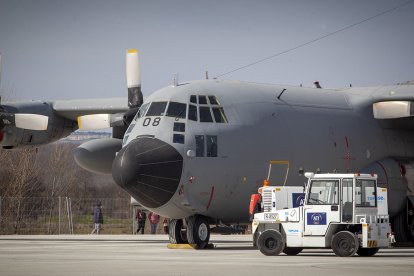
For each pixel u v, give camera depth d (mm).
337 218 41688
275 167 51000
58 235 83812
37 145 64312
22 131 62375
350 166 55000
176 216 49656
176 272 30984
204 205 48969
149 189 47156
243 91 51938
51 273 30422
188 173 47844
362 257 41344
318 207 42156
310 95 55438
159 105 49531
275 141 51156
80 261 37438
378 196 46062
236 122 49969
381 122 57688
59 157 115438
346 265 34812
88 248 51281
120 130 62406
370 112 57000
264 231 43031
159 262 36719
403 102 55594
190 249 49750
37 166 111750
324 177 42406
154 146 47406
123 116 55562
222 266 34188
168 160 47188
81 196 115625
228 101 50562
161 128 48219
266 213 43531
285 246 42906
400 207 57625
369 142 56375
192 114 49031
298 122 52812
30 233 87062
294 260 38406
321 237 41969
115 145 62375
